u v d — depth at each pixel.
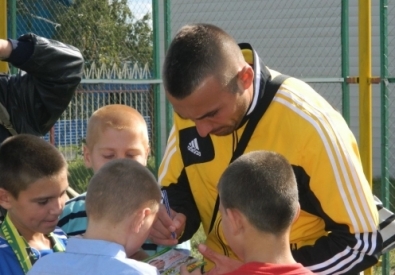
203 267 2.74
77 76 3.31
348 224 2.58
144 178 2.56
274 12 11.68
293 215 2.47
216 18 11.80
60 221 3.22
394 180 11.22
